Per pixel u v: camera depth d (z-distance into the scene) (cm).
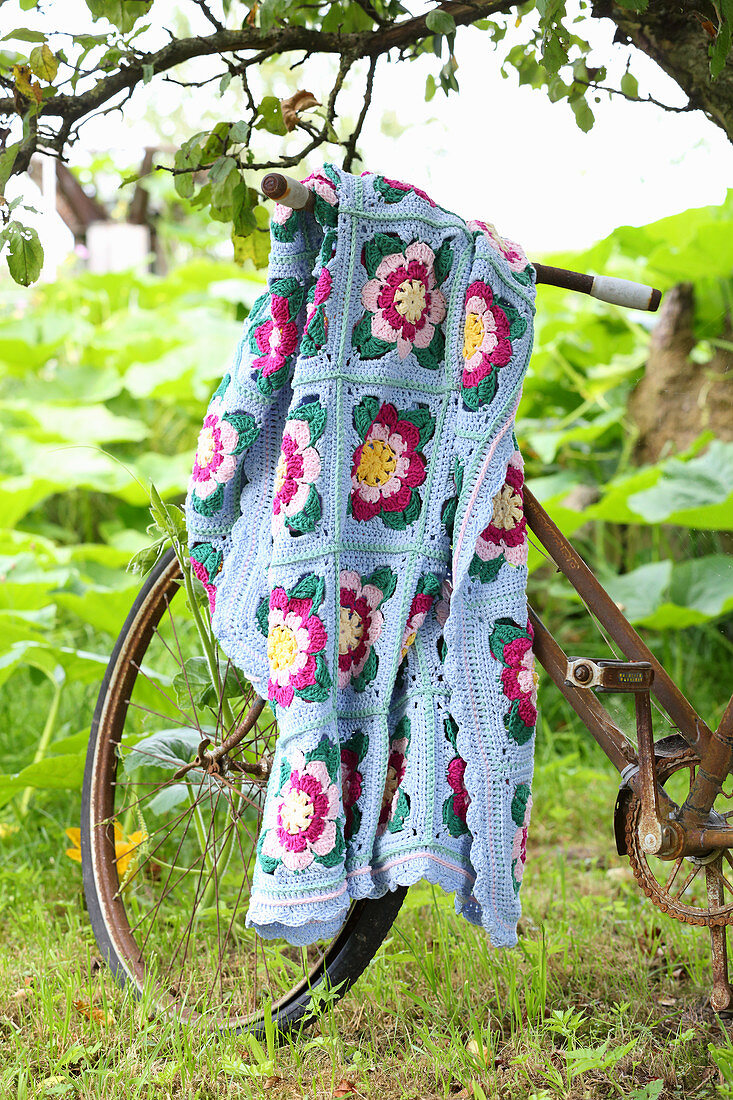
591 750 329
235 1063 159
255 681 157
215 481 157
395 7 187
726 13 160
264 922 148
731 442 378
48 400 525
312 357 146
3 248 167
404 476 152
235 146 185
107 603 307
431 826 151
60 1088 156
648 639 398
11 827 263
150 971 192
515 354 150
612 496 339
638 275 449
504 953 198
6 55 172
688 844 160
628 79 196
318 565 147
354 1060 167
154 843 248
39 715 330
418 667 155
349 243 145
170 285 591
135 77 170
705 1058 165
